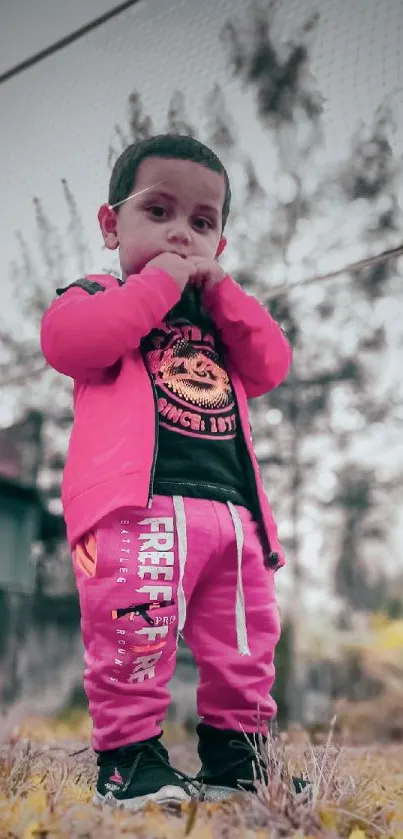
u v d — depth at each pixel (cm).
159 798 126
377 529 735
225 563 144
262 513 151
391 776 196
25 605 875
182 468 144
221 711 141
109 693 133
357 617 888
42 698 831
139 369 150
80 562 142
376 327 627
